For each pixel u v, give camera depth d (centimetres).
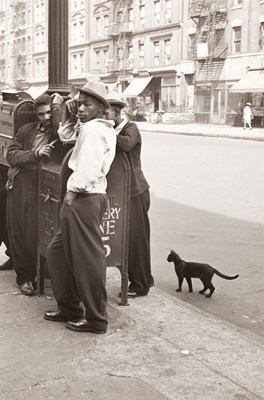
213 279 638
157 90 5378
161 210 1028
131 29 5603
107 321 417
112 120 445
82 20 6412
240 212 1016
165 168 1673
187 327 429
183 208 1048
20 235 496
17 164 474
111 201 455
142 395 324
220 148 2470
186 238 821
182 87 4938
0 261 602
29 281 508
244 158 2012
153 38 5266
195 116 4803
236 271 667
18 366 358
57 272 423
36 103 482
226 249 762
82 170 386
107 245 460
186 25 4844
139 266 498
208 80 4600
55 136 479
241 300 571
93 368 356
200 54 4594
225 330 425
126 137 450
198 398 322
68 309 431
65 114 452
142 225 495
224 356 377
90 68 6328
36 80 7369
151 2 5262
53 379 342
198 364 364
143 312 459
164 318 447
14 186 489
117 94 461
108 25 5862
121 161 454
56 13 549
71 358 371
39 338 403
